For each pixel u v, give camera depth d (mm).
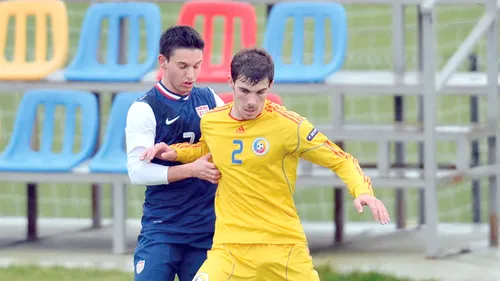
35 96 31766
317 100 51906
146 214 19578
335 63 31297
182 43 18797
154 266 19219
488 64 31156
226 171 18266
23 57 33375
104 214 40219
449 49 52906
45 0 33562
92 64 32750
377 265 28203
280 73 31719
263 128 18031
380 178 29969
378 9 59375
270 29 32469
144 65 32062
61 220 37250
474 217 35719
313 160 18078
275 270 18203
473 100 35406
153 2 34719
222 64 32438
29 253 30594
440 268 27891
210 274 18094
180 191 19266
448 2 30266
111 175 30297
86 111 31156
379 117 49500
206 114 18562
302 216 41031
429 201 29328
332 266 27531
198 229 19375
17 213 41719
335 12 31922
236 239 18172
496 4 30438
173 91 19312
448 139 30562
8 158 31422
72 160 30906
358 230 35000
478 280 26266
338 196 32312
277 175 18125
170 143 19359
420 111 35750
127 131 19219
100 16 33094
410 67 51719
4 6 33781
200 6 32781
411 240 32594
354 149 46938
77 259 29516
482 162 43562
